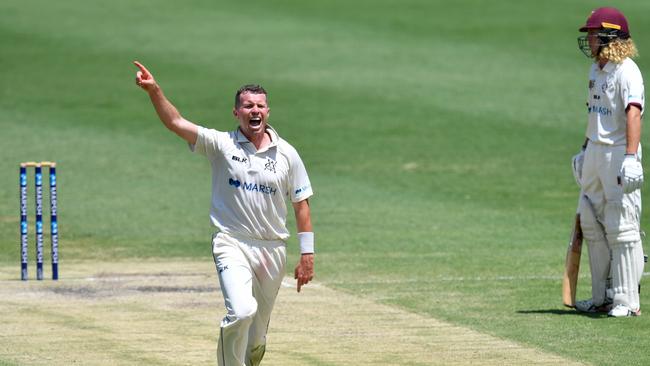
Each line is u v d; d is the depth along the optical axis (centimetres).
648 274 4238
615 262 3444
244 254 2612
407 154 7244
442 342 3128
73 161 7044
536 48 10750
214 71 9881
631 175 3300
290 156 2625
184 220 5556
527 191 6241
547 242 4953
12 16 12162
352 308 3619
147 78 2536
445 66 10075
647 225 5400
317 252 4753
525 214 5656
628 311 3444
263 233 2616
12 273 4372
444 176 6644
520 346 3062
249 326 2566
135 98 9019
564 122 8062
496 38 11200
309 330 3303
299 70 9919
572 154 7175
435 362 2898
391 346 3086
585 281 4106
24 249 4203
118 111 8600
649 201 5975
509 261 4512
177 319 3481
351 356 2977
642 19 11544
